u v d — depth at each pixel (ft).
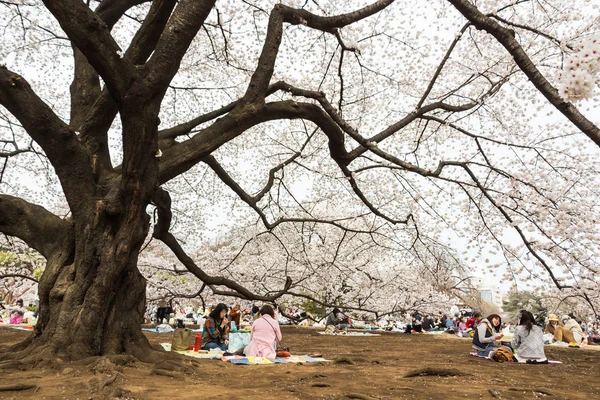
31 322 59.62
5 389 13.66
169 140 27.40
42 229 22.33
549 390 17.11
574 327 48.16
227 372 19.67
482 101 32.73
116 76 19.10
